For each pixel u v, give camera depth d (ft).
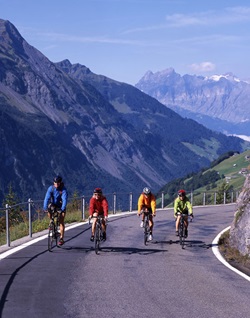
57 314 24.09
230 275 37.42
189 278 35.35
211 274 37.50
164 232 68.74
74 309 25.21
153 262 42.11
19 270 35.70
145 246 53.11
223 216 103.19
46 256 42.78
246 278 36.27
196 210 124.98
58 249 47.47
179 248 52.90
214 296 29.55
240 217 57.57
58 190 45.93
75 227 70.18
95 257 43.37
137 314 24.64
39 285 30.76
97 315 24.22
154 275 35.94
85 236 59.31
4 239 55.06
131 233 64.80
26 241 52.90
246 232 53.11
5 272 34.86
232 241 56.90
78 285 31.27
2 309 24.72
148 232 54.39
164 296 29.07
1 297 27.35
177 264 41.68
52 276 33.81
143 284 32.45
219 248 54.49
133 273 36.37
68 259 41.55
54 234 46.09
